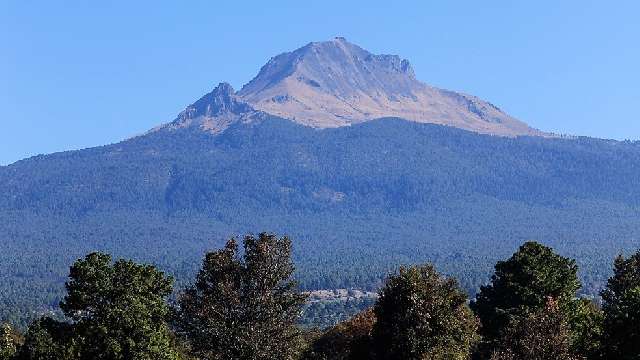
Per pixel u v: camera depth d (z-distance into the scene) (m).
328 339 91.50
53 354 67.81
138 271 71.94
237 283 65.44
